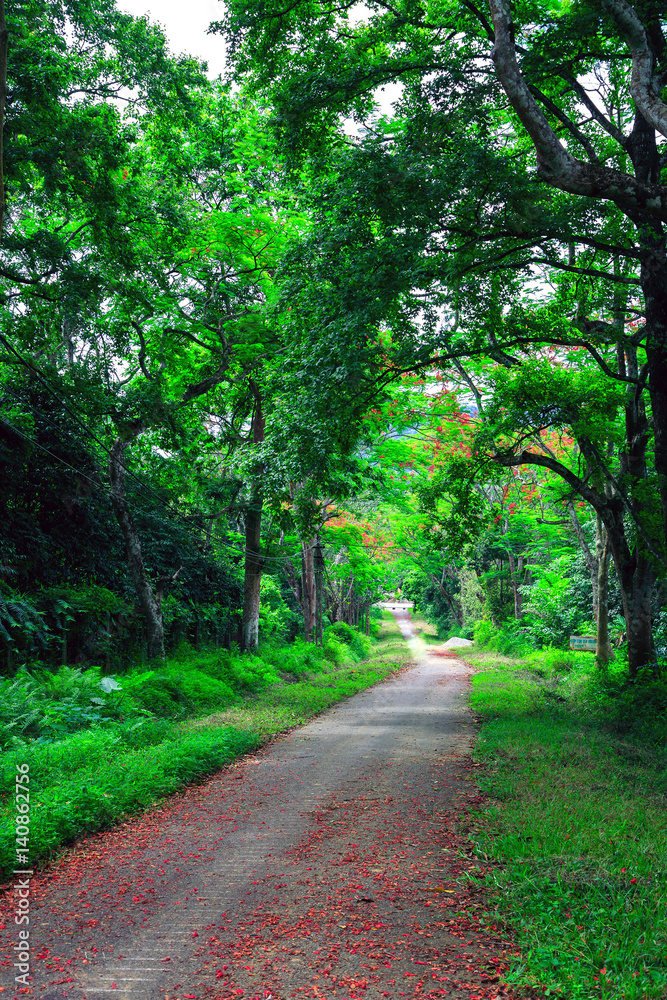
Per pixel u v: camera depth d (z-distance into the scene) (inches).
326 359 487.5
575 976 158.6
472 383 754.2
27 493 679.7
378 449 1055.6
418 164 431.5
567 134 516.4
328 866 244.8
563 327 556.1
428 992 160.2
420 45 449.1
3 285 637.9
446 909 204.7
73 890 227.8
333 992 161.6
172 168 690.8
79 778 335.6
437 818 299.7
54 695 497.7
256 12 435.5
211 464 1051.3
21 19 523.8
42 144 539.2
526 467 1259.2
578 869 221.0
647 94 303.6
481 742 472.4
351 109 469.7
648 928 179.5
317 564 1379.2
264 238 759.7
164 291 748.6
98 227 621.6
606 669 788.6
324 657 1274.6
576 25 386.3
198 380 912.9
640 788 329.1
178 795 355.9
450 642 2094.0
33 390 684.1
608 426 605.6
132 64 589.6
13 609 530.9
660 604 892.6
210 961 178.2
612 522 651.5
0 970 173.9
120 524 764.6
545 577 1432.1
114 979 169.5
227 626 1072.2
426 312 499.5
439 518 697.6
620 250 456.1
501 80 305.4
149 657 757.3
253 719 587.5
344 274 479.2
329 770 408.5
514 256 503.8
